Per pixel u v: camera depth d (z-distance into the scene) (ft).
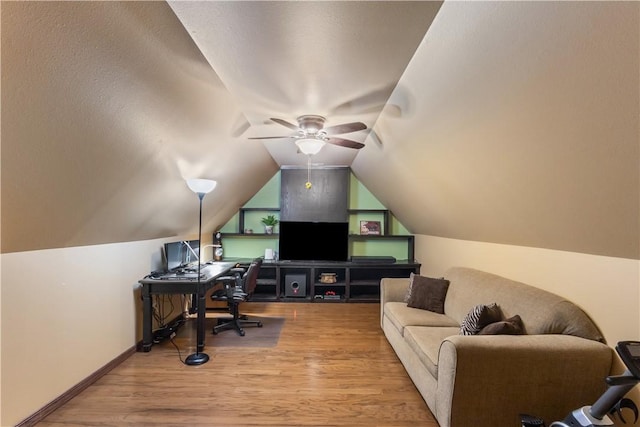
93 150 6.34
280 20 5.01
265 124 10.23
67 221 7.14
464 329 7.80
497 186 7.83
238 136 10.89
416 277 11.91
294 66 6.47
